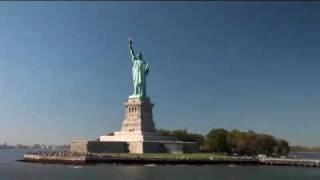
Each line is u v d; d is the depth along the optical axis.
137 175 191.38
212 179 180.88
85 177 183.50
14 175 192.50
